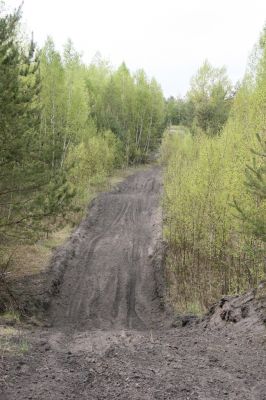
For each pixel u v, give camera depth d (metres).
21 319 13.56
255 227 10.04
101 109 52.94
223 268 16.91
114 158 44.84
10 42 11.77
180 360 7.03
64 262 19.94
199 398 5.43
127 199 34.34
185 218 18.16
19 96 11.84
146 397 5.36
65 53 36.00
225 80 48.69
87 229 26.45
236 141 16.64
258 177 9.59
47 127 29.67
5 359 6.54
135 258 22.17
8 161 11.52
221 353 7.74
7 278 15.95
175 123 80.81
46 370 6.22
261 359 7.37
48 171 12.73
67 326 14.18
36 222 12.95
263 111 17.05
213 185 16.48
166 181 26.42
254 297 11.20
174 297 16.50
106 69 63.69
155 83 59.19
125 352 7.35
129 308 16.48
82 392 5.49
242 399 5.52
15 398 5.14
